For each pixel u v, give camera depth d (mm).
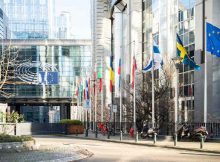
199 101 46250
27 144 24594
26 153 21812
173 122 44156
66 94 124375
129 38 74938
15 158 19359
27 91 121625
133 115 50656
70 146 26797
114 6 89312
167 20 57656
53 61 124562
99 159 21844
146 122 50031
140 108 50844
